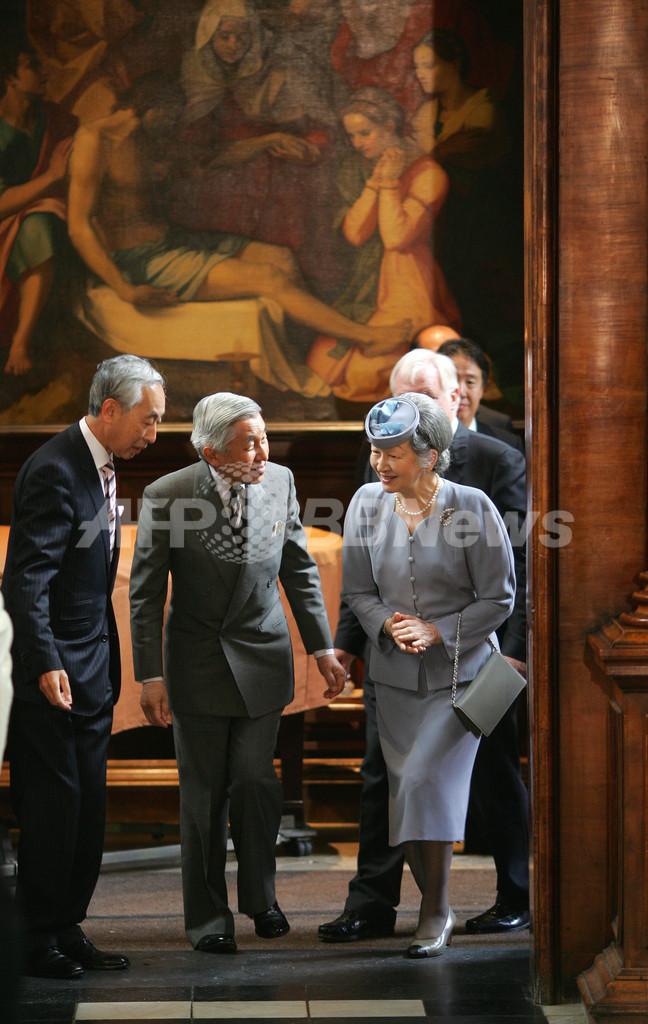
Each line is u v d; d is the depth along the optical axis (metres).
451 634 11.09
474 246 20.25
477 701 10.90
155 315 20.36
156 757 17.72
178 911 13.19
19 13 20.00
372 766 12.14
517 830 12.34
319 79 20.12
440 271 20.30
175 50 20.05
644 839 9.37
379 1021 9.64
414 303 20.34
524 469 12.45
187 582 11.48
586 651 10.03
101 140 20.12
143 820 16.67
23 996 10.12
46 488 10.52
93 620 11.02
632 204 9.75
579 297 9.84
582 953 10.10
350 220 20.27
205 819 11.54
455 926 12.45
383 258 20.30
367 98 20.12
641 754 9.33
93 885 11.19
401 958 11.24
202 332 20.36
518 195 20.16
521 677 11.09
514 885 12.31
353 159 20.20
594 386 9.90
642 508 9.95
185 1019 9.66
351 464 20.17
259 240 20.30
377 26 20.02
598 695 10.05
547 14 9.62
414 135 20.14
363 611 11.45
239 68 20.09
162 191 20.23
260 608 11.58
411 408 10.88
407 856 11.62
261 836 11.73
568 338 9.89
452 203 20.22
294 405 20.45
